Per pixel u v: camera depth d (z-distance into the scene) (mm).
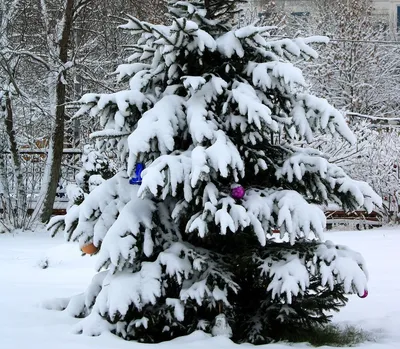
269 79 5148
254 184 5410
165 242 5188
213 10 5727
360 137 18109
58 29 17141
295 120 5211
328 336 5262
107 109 5219
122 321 4965
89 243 5309
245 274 5211
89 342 4645
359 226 18422
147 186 4535
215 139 4926
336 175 5230
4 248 12828
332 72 29094
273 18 25844
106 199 5273
